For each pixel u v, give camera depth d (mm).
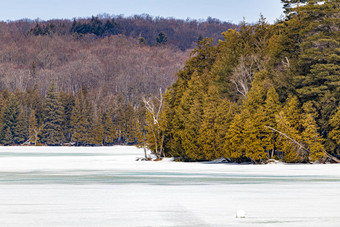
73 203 58781
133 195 67438
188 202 59250
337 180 91438
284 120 148125
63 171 121688
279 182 87562
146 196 66125
